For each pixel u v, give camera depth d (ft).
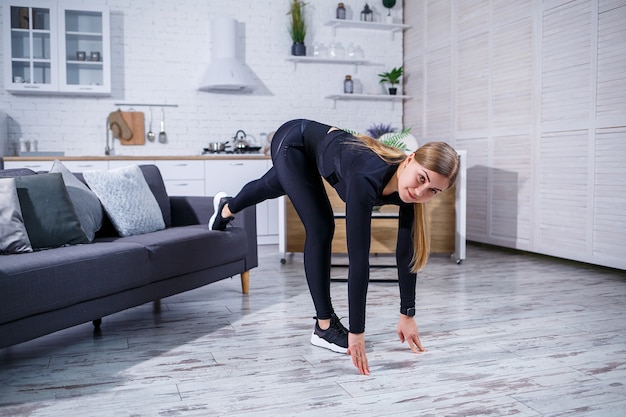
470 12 19.62
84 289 8.33
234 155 20.16
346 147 7.40
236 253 12.00
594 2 14.64
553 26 16.05
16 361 8.26
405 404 6.64
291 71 22.67
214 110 21.93
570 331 9.53
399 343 8.91
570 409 6.50
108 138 20.90
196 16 21.54
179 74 21.50
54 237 9.53
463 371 7.70
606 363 7.99
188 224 13.15
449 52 20.85
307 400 6.77
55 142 20.49
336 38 23.22
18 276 7.36
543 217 16.63
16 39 18.90
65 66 19.21
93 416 6.38
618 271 14.79
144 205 11.80
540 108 16.61
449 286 13.12
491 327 9.77
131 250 9.25
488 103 18.84
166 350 8.71
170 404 6.70
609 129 14.33
